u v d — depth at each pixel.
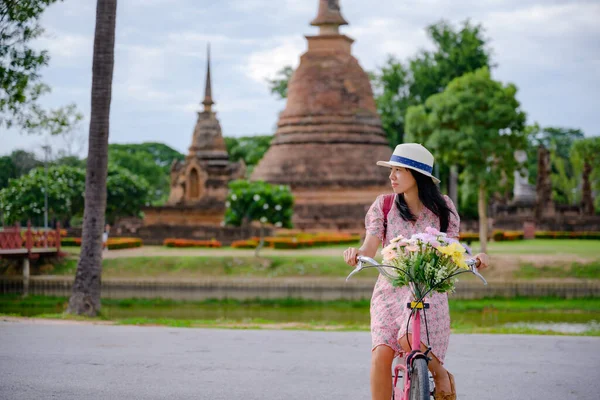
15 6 19.00
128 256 45.28
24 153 71.88
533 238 66.00
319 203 68.06
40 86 20.86
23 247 41.16
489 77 47.97
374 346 6.36
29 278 39.91
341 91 71.25
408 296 6.31
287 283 38.62
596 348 12.50
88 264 21.30
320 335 14.10
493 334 14.59
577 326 27.70
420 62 76.38
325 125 70.50
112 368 10.32
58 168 69.31
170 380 9.58
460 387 9.38
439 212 6.67
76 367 10.35
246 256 44.34
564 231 72.56
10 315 19.72
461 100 46.31
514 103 47.31
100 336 13.55
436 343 6.20
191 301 39.12
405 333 6.12
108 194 82.94
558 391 9.19
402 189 6.71
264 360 11.12
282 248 52.47
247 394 8.85
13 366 10.38
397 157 6.70
